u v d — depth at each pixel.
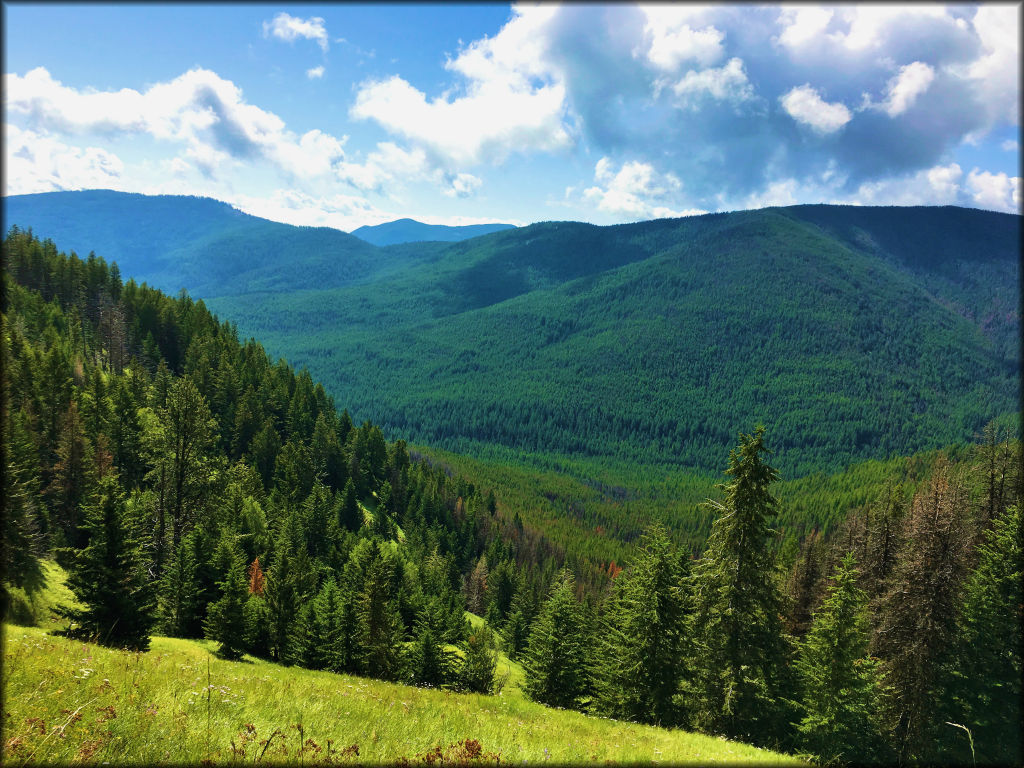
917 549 26.66
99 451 54.03
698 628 23.78
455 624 57.69
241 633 32.03
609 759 10.91
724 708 21.78
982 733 24.31
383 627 39.22
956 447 161.12
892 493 38.62
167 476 39.78
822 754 21.97
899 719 24.61
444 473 138.75
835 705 22.55
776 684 24.67
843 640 23.23
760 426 22.44
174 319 113.62
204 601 37.41
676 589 25.58
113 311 100.50
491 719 13.74
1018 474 32.94
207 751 7.54
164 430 40.09
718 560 23.27
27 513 38.34
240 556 44.91
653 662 24.94
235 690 11.01
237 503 63.16
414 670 40.50
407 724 10.97
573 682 33.19
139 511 35.06
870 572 35.12
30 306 96.81
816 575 38.00
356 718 10.72
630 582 28.98
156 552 37.94
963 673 25.17
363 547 57.66
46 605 34.00
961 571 24.91
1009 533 27.31
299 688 12.62
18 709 7.44
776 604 22.72
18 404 56.81
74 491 51.28
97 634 20.50
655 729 18.81
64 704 8.01
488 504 147.00
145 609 24.89
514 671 55.88
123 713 8.14
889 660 25.92
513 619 72.50
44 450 56.19
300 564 47.66
